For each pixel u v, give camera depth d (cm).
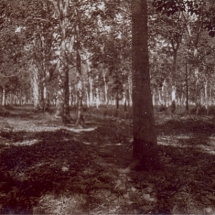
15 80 3894
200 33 3016
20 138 1212
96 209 512
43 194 562
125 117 2981
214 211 492
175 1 931
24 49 2995
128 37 2686
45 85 3572
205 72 3353
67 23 2269
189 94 5156
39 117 2547
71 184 620
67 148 1025
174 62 3209
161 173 713
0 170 689
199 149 1098
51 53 3362
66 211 499
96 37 2669
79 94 1995
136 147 760
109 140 1372
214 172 742
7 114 2686
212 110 3669
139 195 568
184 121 2109
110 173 706
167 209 501
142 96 753
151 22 2473
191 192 572
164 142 1273
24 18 2420
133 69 768
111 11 2331
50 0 2252
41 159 834
